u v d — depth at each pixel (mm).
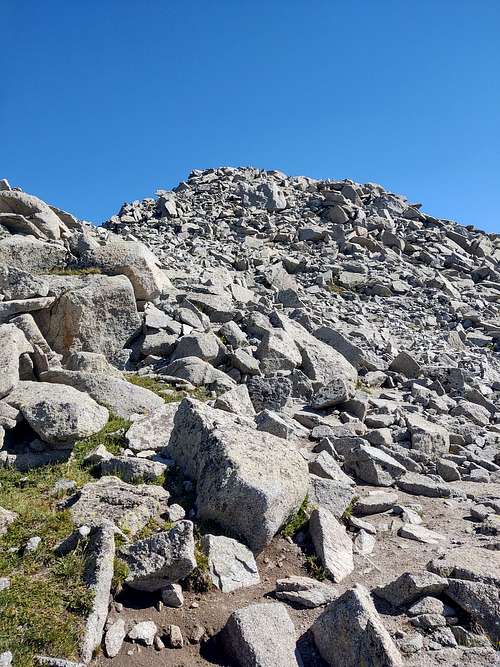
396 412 14898
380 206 40906
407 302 28172
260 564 7980
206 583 7199
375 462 11359
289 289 24078
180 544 7035
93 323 14891
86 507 8117
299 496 8711
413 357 19297
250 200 39156
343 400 14477
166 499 8586
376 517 9922
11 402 10430
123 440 10406
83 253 16828
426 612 6863
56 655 5777
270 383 13906
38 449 10023
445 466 12289
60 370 12117
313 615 7020
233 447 8719
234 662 6254
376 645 5875
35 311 14570
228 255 28969
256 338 17234
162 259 24344
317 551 8281
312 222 36969
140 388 12148
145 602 6898
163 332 15859
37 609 6238
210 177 43531
